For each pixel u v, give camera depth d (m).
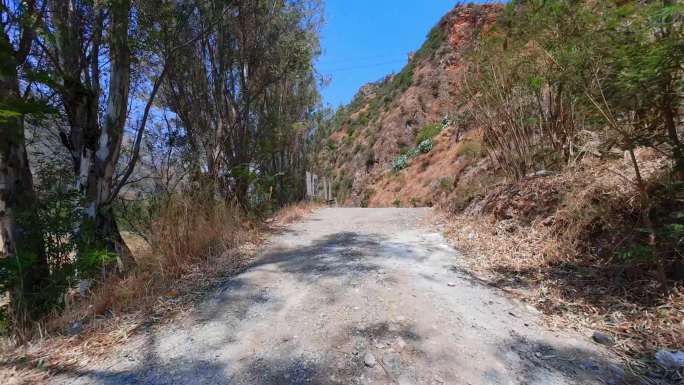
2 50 3.64
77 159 5.24
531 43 5.08
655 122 2.58
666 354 1.97
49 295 3.53
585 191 3.79
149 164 6.50
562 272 3.35
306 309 2.95
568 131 4.98
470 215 6.13
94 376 2.15
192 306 3.15
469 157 13.41
